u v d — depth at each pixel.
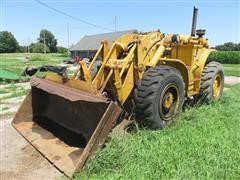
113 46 5.75
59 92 5.27
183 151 4.65
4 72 14.32
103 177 4.18
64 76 5.79
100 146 4.53
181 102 6.02
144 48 5.73
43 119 6.54
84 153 4.41
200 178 3.95
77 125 5.65
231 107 7.41
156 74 5.49
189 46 6.76
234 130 5.66
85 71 5.53
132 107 5.62
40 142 5.56
